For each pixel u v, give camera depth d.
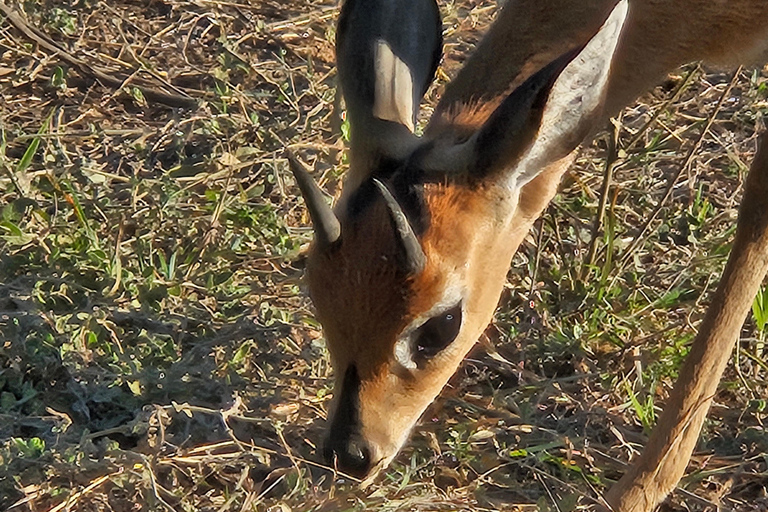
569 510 9.63
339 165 13.20
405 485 9.77
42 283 11.70
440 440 10.38
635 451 10.40
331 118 13.88
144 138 13.96
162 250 12.43
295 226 12.80
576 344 11.26
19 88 14.76
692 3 10.20
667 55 10.43
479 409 10.70
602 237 12.39
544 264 12.29
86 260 11.90
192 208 12.75
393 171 9.32
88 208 12.70
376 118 9.41
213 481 10.05
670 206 13.12
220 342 11.26
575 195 13.16
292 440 10.35
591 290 11.78
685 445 9.93
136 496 9.74
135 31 15.81
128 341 11.28
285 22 15.98
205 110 14.30
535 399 10.85
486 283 9.50
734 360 11.23
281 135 13.92
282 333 11.36
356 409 9.30
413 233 8.86
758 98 14.66
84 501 9.73
